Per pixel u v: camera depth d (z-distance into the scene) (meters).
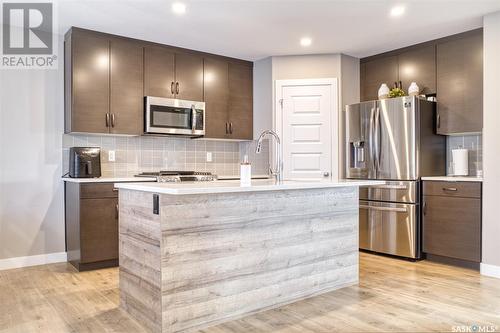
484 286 3.18
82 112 3.93
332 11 3.52
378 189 4.28
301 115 4.85
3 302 2.83
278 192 2.82
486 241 3.53
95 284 3.25
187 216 2.37
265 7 3.43
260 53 4.82
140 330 2.36
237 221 2.59
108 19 3.69
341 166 4.75
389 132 4.21
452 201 3.79
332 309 2.70
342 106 4.79
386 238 4.21
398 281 3.34
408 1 3.30
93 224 3.67
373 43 4.41
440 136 4.29
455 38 4.07
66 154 4.13
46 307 2.73
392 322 2.45
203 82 4.78
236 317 2.57
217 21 3.76
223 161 5.32
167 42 4.41
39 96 3.99
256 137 5.19
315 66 4.84
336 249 3.18
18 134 3.88
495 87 3.49
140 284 2.48
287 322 2.48
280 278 2.81
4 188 3.81
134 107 4.25
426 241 4.00
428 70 4.30
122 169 4.48
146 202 2.42
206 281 2.44
